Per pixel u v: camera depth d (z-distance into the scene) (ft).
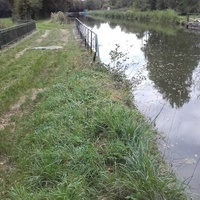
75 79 26.21
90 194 11.62
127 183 11.60
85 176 12.35
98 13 215.72
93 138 15.40
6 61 37.68
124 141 14.67
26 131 17.20
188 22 100.07
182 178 14.26
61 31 80.69
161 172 13.16
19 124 18.34
